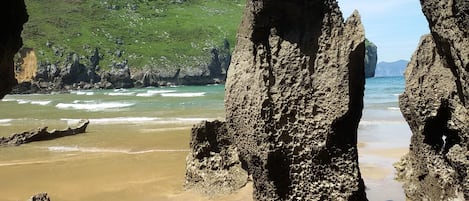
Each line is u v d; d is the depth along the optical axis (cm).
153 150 2314
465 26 784
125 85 11169
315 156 952
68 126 3297
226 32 13200
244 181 1483
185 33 12862
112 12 13338
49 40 11200
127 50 11844
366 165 1931
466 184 995
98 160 2117
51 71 10419
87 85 10775
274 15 974
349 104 938
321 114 954
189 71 11694
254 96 960
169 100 6050
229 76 1010
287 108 962
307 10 970
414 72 1234
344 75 940
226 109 1007
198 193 1487
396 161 1998
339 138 957
